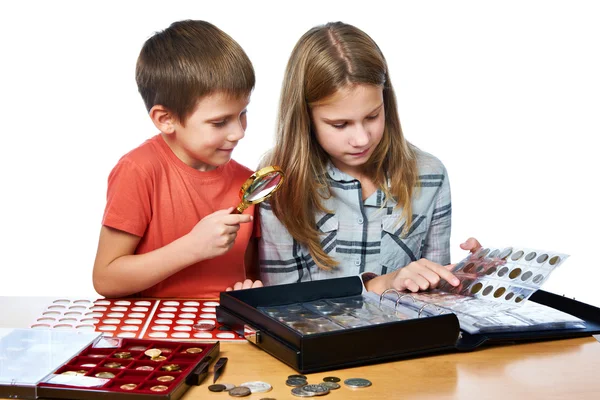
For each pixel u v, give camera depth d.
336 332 1.27
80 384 1.17
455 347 1.35
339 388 1.21
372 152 1.94
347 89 1.74
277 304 1.52
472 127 3.59
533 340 1.43
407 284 1.63
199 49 1.72
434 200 2.07
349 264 2.02
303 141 1.90
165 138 1.92
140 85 1.84
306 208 1.96
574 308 1.54
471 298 1.57
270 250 2.03
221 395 1.18
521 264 1.56
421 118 3.61
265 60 3.45
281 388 1.21
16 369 1.21
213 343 1.33
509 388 1.22
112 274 1.79
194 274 1.93
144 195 1.86
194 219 1.92
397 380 1.24
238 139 1.77
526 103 3.54
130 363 1.25
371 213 2.01
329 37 1.81
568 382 1.24
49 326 1.49
